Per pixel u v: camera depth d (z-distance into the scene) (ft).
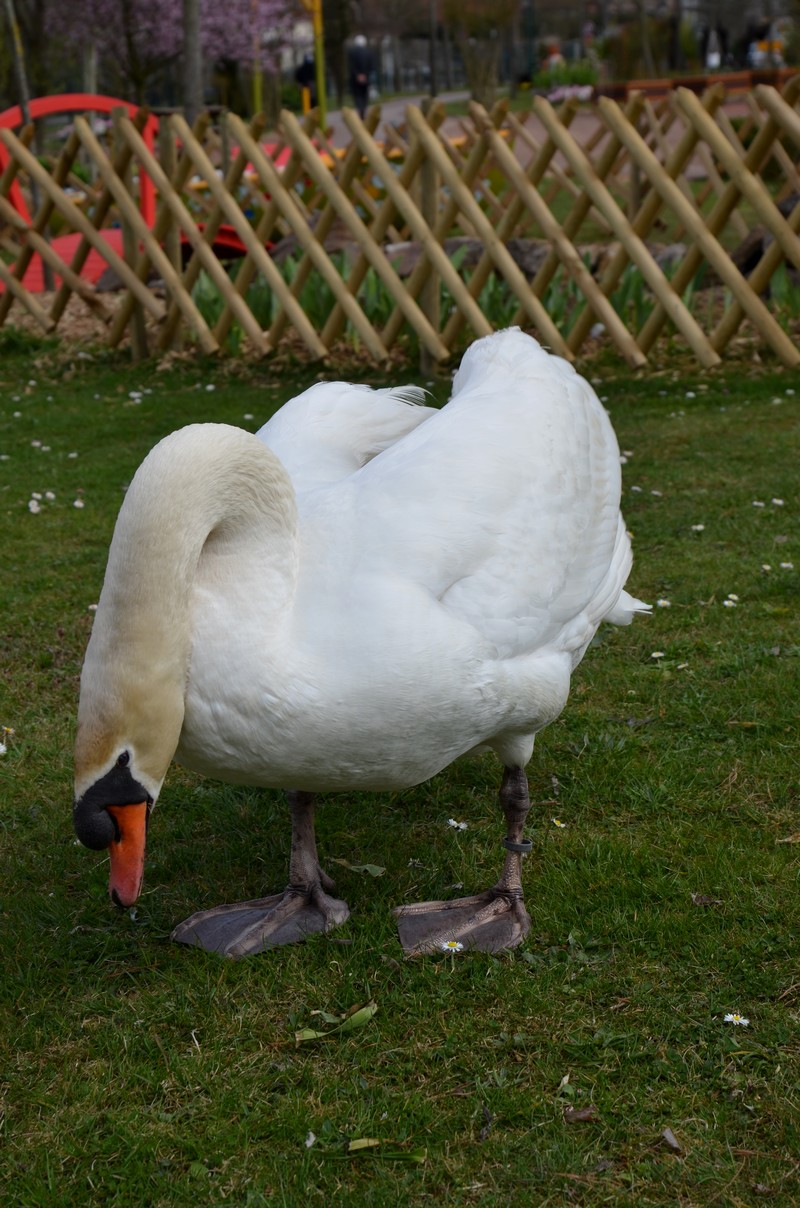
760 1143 9.06
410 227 32.99
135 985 11.09
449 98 133.18
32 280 52.95
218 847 13.46
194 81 51.90
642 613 18.26
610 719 15.43
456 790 14.37
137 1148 9.22
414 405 13.53
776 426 27.37
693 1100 9.46
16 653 18.08
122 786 9.27
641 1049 9.95
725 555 20.21
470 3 113.91
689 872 12.23
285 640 9.55
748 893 11.83
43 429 31.37
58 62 104.47
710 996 10.48
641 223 31.86
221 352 37.68
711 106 30.81
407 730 10.03
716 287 40.11
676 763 14.30
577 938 11.38
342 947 11.55
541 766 14.56
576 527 11.60
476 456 10.93
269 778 10.14
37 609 19.62
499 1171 8.97
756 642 17.01
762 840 12.73
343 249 38.55
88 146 38.96
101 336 42.50
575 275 32.19
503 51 124.67
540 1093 9.63
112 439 30.12
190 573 9.27
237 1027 10.51
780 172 53.98
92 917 12.14
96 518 23.99
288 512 9.63
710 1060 9.81
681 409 29.40
